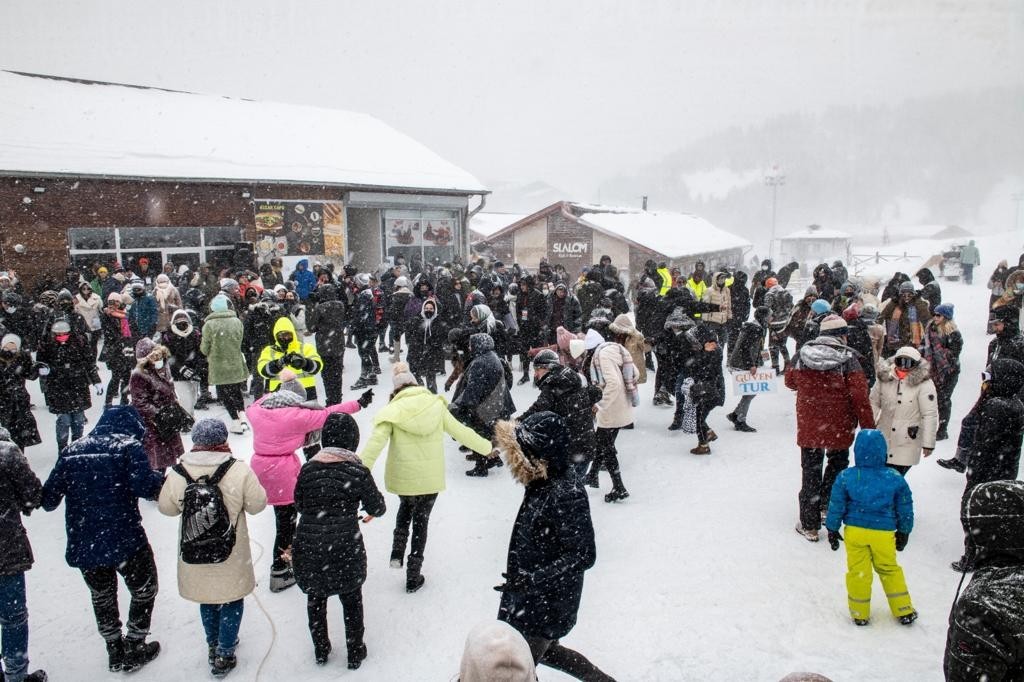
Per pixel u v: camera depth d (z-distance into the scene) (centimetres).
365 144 2461
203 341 880
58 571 596
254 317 1005
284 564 564
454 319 1136
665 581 558
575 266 3547
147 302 1101
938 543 617
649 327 1181
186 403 864
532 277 1227
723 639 483
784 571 572
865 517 490
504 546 628
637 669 452
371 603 539
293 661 473
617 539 629
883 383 662
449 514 690
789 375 641
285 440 543
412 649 482
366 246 2333
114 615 461
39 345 782
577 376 594
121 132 1844
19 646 438
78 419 816
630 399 715
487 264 2058
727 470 798
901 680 435
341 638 499
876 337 960
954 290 2711
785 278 1800
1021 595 253
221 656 456
